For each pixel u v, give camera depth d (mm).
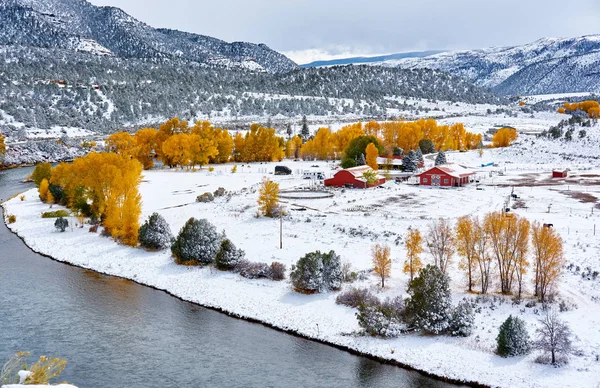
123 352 39281
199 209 84312
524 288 47812
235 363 37969
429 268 42500
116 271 58250
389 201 89188
